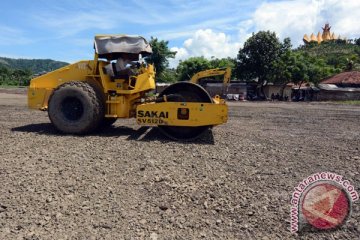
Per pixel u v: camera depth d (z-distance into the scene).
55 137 7.02
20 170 4.60
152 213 3.44
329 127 10.26
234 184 4.31
